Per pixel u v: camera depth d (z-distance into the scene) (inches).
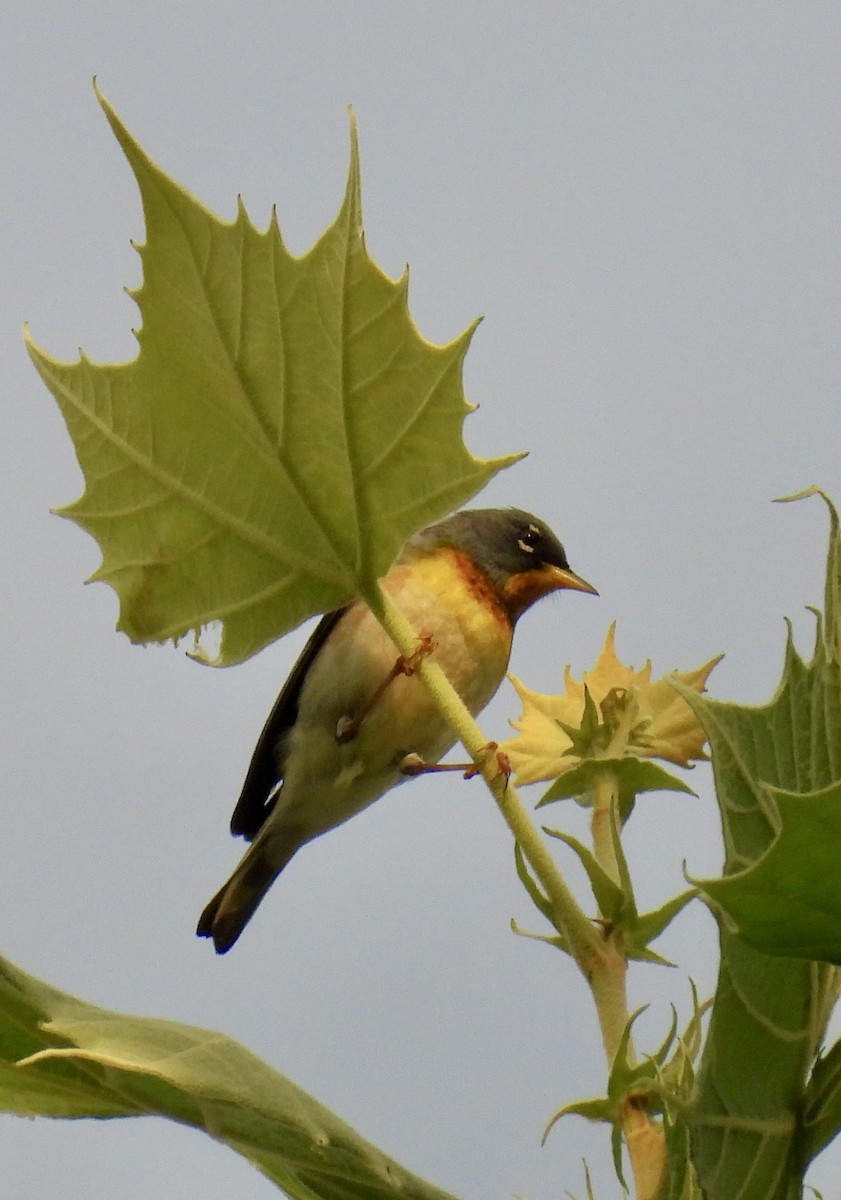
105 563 229.6
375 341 212.8
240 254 209.8
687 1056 181.3
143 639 233.3
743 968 165.3
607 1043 184.1
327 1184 188.7
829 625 177.5
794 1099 166.9
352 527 226.2
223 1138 189.9
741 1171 162.9
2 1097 197.5
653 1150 173.9
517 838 195.6
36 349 221.8
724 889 148.7
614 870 213.5
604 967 188.1
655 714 226.4
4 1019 189.6
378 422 218.5
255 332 214.4
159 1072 170.4
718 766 164.1
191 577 230.8
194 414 222.7
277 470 223.9
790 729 168.6
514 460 218.7
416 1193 185.6
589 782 220.1
